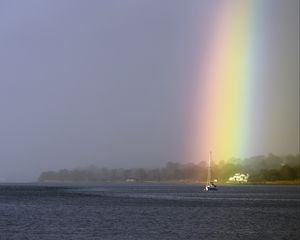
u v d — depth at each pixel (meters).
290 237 74.31
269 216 108.00
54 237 71.38
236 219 100.06
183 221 94.44
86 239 69.88
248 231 80.62
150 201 164.88
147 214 108.94
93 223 89.00
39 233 75.06
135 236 73.31
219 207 135.75
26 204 142.50
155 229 81.38
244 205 146.75
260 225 89.50
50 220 93.62
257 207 138.00
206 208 130.38
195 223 91.19
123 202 156.25
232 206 141.25
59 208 125.56
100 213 110.56
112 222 91.06
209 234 76.50
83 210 119.12
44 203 148.25
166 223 90.50
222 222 93.75
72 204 143.62
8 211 114.50
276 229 83.62
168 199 182.25
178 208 128.88
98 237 71.88
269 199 191.50
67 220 93.88
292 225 89.81
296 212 119.69
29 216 101.50
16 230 78.19
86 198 184.12
